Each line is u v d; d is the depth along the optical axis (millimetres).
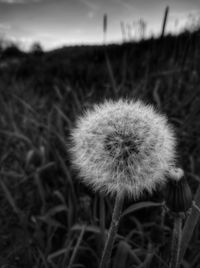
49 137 238
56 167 224
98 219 177
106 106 120
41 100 397
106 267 109
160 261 139
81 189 204
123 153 100
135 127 104
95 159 100
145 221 192
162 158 102
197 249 152
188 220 99
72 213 187
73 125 235
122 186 101
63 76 478
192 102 248
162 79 302
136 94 250
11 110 333
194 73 283
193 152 218
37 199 217
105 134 103
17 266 174
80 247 161
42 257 148
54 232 187
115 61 471
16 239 194
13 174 239
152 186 104
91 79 401
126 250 141
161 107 229
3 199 227
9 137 299
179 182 99
